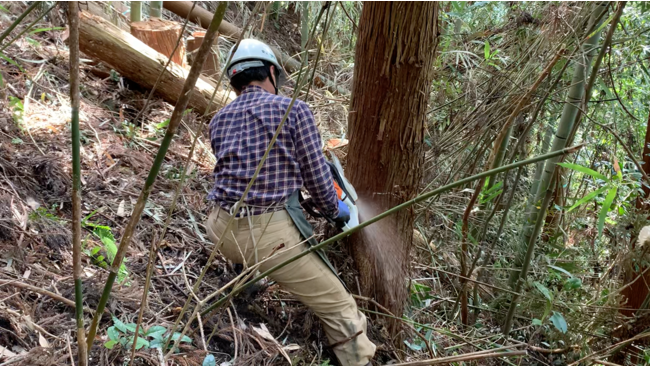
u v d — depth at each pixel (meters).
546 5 2.78
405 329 2.39
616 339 2.32
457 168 3.10
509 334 2.67
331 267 1.87
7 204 2.07
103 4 4.04
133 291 1.94
